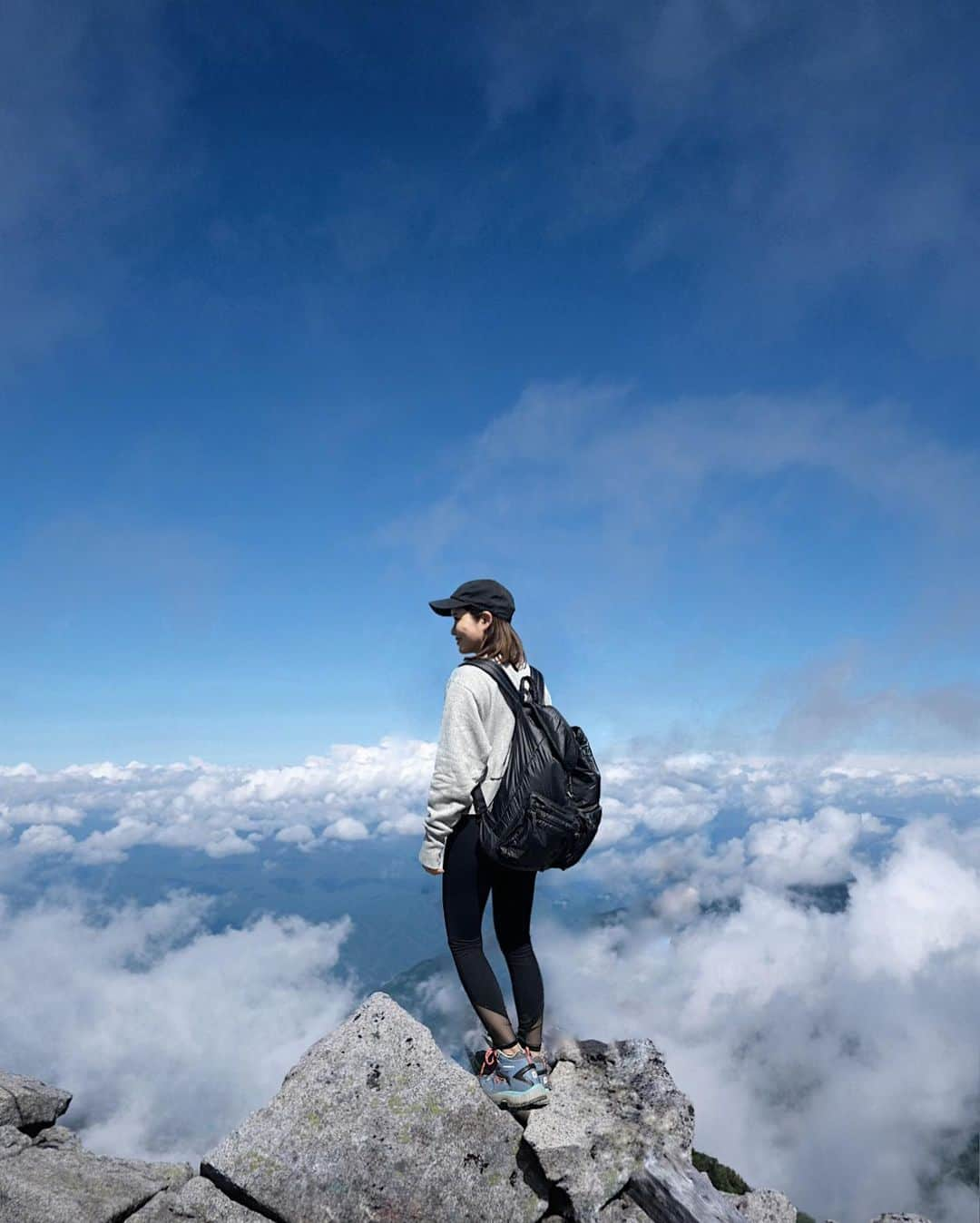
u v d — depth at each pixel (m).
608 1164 2.35
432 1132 2.39
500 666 2.57
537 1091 2.48
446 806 2.45
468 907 2.51
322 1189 2.29
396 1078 2.49
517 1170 2.39
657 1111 2.56
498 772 2.45
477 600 2.62
